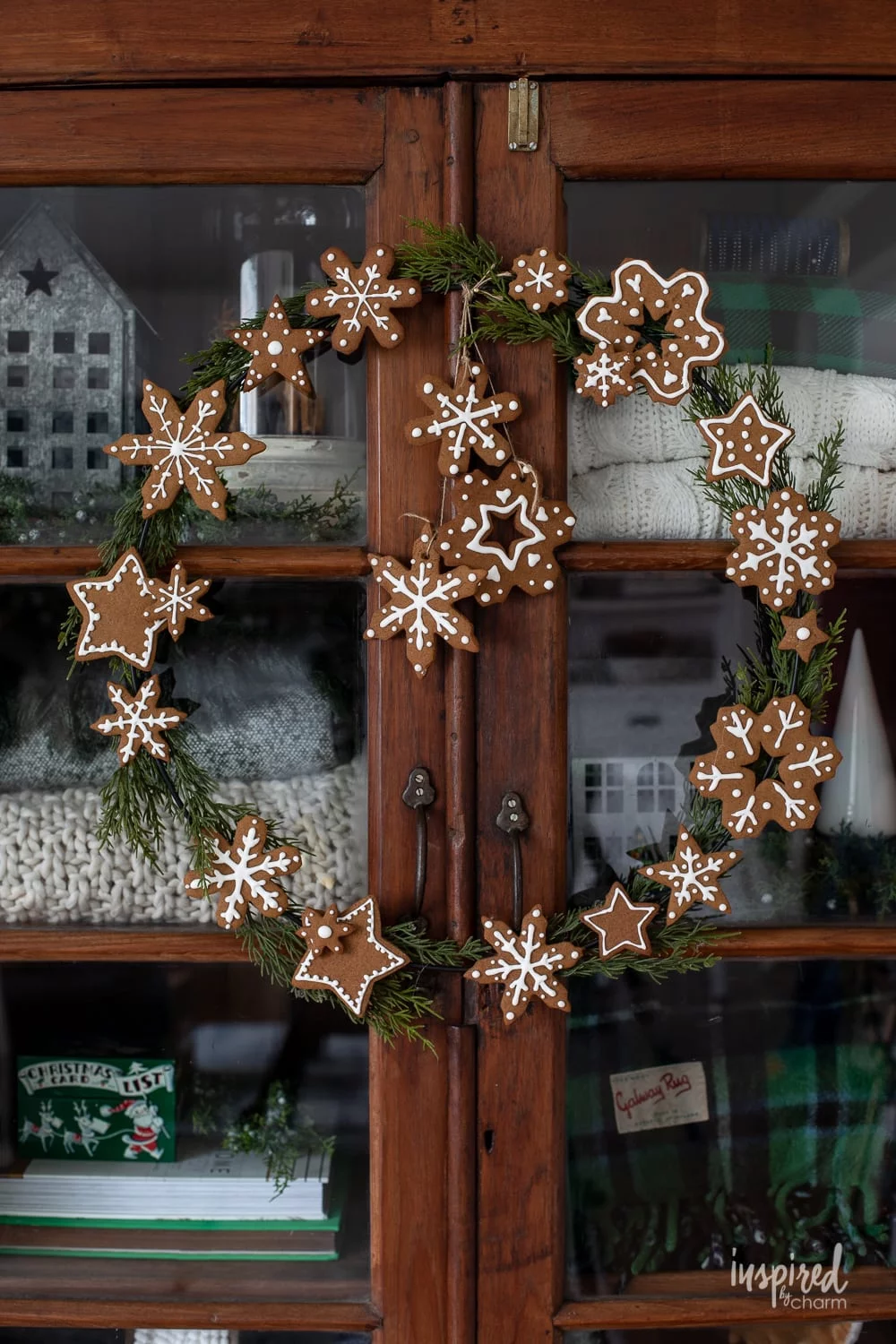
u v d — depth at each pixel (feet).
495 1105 3.37
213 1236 3.50
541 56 3.34
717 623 3.42
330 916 3.31
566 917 3.35
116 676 3.41
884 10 3.35
